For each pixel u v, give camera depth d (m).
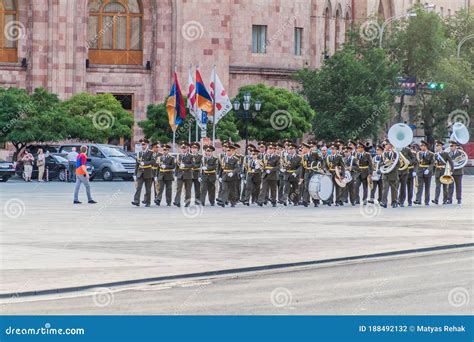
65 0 182.50
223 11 192.50
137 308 41.84
